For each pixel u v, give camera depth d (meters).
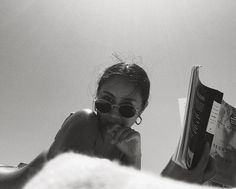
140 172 0.17
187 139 0.67
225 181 0.83
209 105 0.72
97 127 0.60
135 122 0.78
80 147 0.53
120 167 0.17
